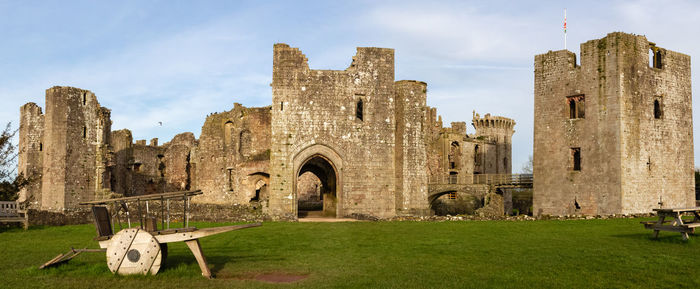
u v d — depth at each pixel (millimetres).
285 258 18766
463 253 19594
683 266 16547
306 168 45438
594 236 23828
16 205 28469
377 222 32375
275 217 35469
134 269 15430
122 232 15508
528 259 18156
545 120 42500
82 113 45844
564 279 15133
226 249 20797
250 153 53250
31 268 16062
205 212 35344
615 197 38469
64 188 43938
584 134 40312
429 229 27438
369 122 40312
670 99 42125
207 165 58312
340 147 39719
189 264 17281
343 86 40188
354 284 14664
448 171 75938
